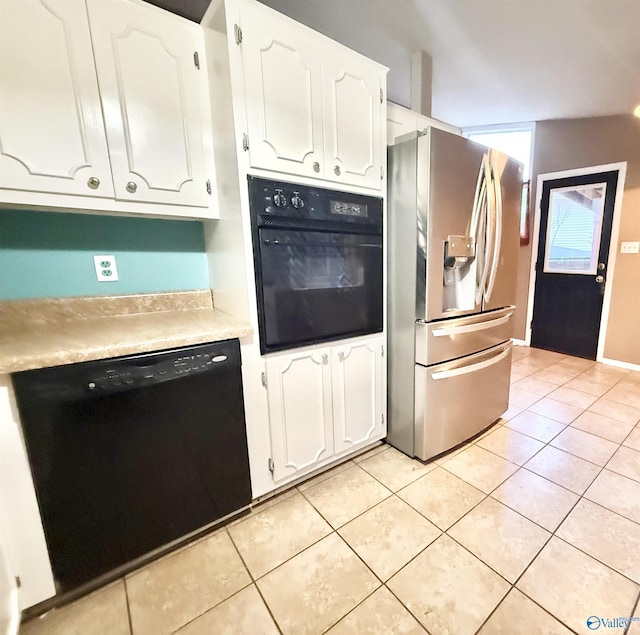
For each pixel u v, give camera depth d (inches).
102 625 42.0
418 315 67.1
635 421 89.2
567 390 109.7
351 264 64.9
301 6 69.1
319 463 66.6
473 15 69.9
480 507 59.7
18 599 40.1
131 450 45.6
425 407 69.6
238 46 47.4
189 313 65.4
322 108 57.1
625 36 72.4
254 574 48.2
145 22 48.5
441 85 102.7
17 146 41.8
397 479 67.8
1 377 37.1
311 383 62.6
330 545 52.7
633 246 122.6
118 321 57.7
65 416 40.6
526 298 156.7
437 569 48.1
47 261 55.2
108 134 47.3
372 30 76.8
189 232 68.0
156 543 49.5
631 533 53.5
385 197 68.8
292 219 55.4
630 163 120.0
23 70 41.2
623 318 128.1
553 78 95.8
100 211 51.1
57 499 41.4
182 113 53.0
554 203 141.3
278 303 56.0
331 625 41.2
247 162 50.2
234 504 56.2
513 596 43.9
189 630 41.2
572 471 69.2
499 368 83.9
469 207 67.6
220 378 51.6
